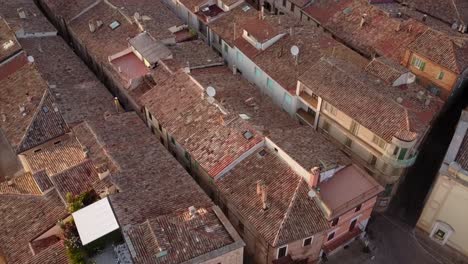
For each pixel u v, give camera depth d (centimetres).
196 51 6575
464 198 4638
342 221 4641
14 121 5612
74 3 7294
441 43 6216
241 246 4072
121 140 5131
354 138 5306
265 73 6147
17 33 6688
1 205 4762
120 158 4844
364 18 6981
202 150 5034
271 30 6412
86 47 6781
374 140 5109
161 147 5159
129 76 6153
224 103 5509
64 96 5888
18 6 7288
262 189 4441
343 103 5247
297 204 4456
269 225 4375
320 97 5419
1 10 7125
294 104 5912
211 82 5931
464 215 4756
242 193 4659
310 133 5194
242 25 6600
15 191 4844
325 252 4781
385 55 6581
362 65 6288
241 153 4866
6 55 6306
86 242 3884
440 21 7406
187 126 5288
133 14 6962
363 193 4559
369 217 5062
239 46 6538
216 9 7281
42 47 6700
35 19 7138
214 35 7112
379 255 5072
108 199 4244
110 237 3978
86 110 5762
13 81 6044
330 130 5625
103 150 4888
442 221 4981
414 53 6275
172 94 5638
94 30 6862
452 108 6675
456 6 7475
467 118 4988
